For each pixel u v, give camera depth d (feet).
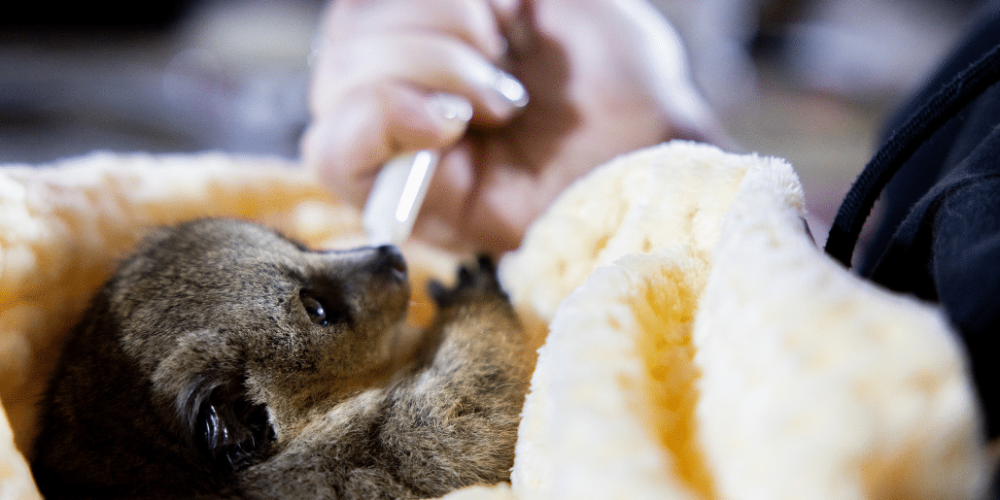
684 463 0.86
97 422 1.32
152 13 3.16
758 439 0.74
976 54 1.33
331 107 1.53
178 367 1.32
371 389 1.37
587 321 0.97
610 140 1.54
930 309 0.76
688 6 2.78
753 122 2.59
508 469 1.31
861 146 2.45
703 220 1.23
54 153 2.27
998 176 0.95
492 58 1.54
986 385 0.80
